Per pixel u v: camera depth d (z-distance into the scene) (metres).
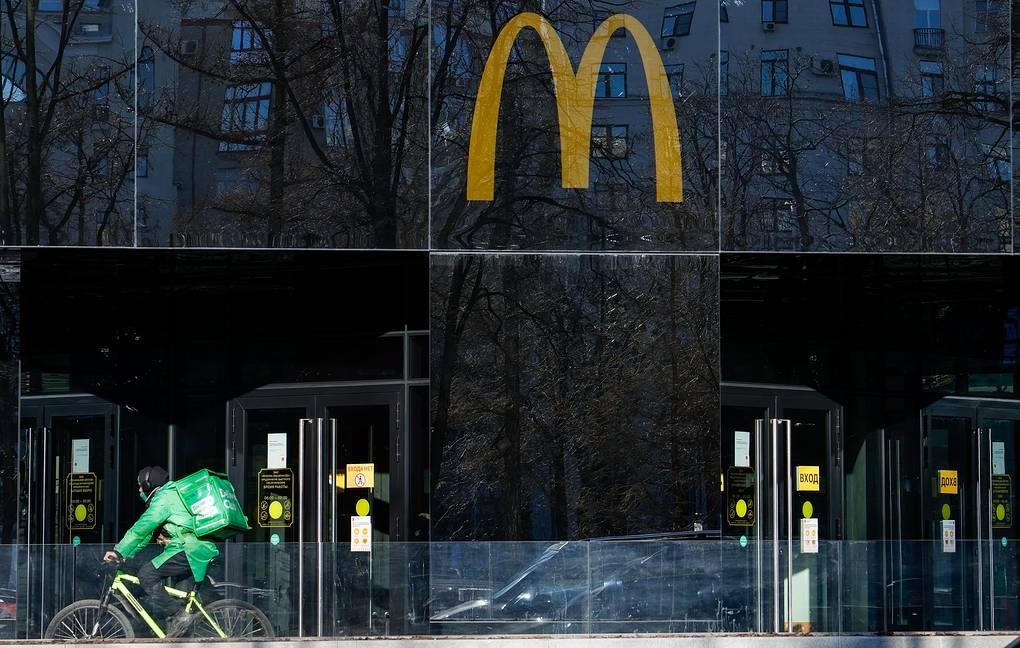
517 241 13.74
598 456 13.75
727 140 13.98
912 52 14.27
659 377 13.82
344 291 14.98
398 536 14.73
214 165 13.66
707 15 13.99
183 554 12.49
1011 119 14.30
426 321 14.82
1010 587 13.41
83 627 12.49
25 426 14.88
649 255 13.87
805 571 13.23
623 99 13.87
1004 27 14.30
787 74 14.05
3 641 12.46
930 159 14.24
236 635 12.63
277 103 13.66
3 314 14.95
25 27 13.60
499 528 13.66
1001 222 14.27
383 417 14.84
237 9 13.67
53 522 14.85
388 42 13.70
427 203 13.70
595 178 13.82
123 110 13.62
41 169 13.59
